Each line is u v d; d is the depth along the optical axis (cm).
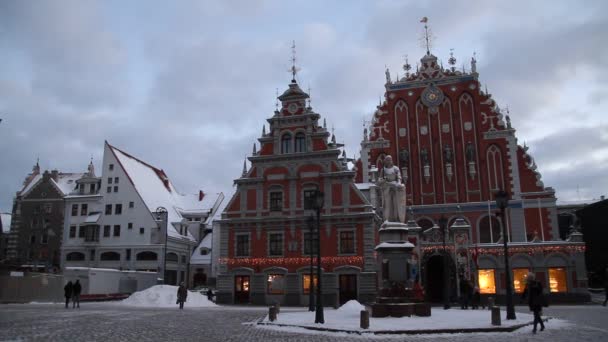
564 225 7994
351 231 4391
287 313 2962
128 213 6725
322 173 4559
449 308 3450
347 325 2050
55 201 7106
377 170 5991
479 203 5694
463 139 5975
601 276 6725
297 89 4862
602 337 1717
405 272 2556
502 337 1734
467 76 6119
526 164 5722
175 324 2264
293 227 4516
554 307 3584
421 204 5891
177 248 6900
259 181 4709
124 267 6538
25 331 1898
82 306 3800
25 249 7025
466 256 4478
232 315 2888
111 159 7000
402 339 1703
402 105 6259
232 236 4659
